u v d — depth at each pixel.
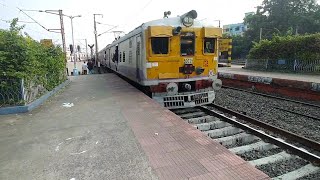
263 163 4.49
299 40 21.31
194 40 8.51
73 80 15.67
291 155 4.80
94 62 37.06
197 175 3.10
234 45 53.44
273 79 13.07
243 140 5.66
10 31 7.50
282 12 46.28
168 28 8.09
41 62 9.16
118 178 3.11
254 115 8.41
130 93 9.41
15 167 3.51
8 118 6.23
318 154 5.04
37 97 8.26
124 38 12.30
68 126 5.37
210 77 8.99
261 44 26.09
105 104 7.50
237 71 23.05
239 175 3.07
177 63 8.45
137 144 4.18
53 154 3.92
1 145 4.38
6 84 6.98
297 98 11.69
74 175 3.23
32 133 4.98
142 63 8.37
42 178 3.18
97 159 3.67
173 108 8.16
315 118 7.76
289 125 7.18
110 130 4.98
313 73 18.95
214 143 4.14
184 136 4.50
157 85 8.39
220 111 8.66
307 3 45.84
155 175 3.14
